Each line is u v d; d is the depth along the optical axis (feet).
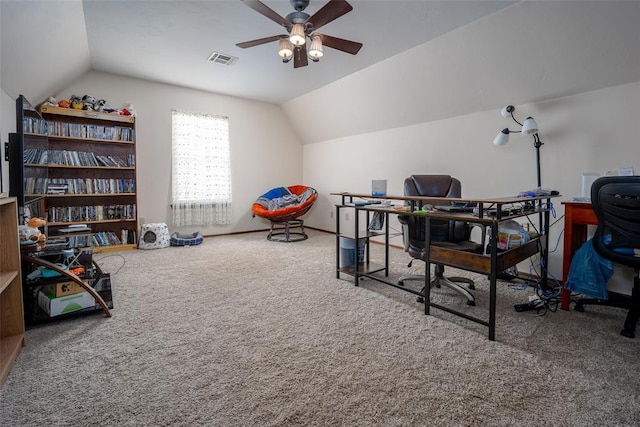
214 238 16.58
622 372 4.90
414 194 9.56
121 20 9.14
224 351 5.50
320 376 4.80
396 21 8.89
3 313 5.43
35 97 10.86
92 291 6.66
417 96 12.27
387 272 9.80
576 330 6.32
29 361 5.13
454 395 4.37
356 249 8.98
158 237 14.15
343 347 5.65
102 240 13.38
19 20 6.31
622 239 6.10
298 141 20.26
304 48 8.73
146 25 9.44
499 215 5.90
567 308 7.30
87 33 9.93
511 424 3.85
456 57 10.08
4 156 8.06
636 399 4.29
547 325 6.55
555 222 9.29
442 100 11.75
